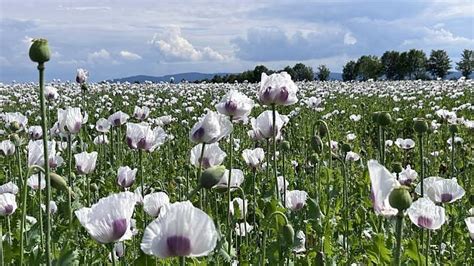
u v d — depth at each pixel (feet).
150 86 39.75
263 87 4.68
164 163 9.97
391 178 2.68
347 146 6.46
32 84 39.24
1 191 5.15
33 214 5.26
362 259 4.44
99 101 24.36
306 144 9.34
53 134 7.72
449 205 5.68
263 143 9.36
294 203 4.75
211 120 3.91
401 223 2.64
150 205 3.75
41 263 3.53
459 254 5.11
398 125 14.30
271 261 4.01
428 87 31.55
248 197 6.13
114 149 10.09
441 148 11.17
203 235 2.31
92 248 4.45
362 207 5.25
